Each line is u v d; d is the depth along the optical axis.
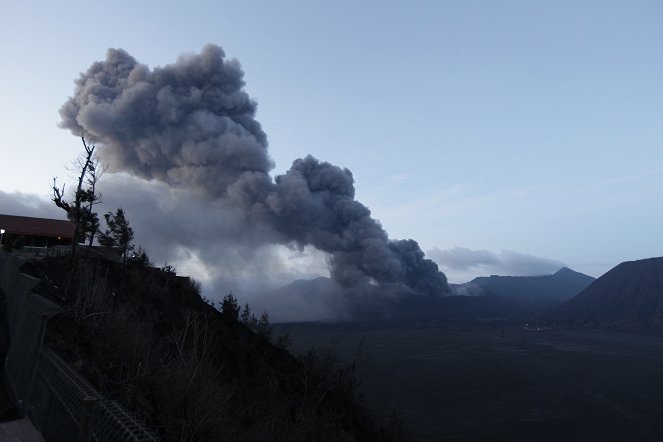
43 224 47.62
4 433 6.90
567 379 150.00
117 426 4.59
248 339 37.44
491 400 119.12
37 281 9.80
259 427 14.58
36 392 7.58
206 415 9.67
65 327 12.44
